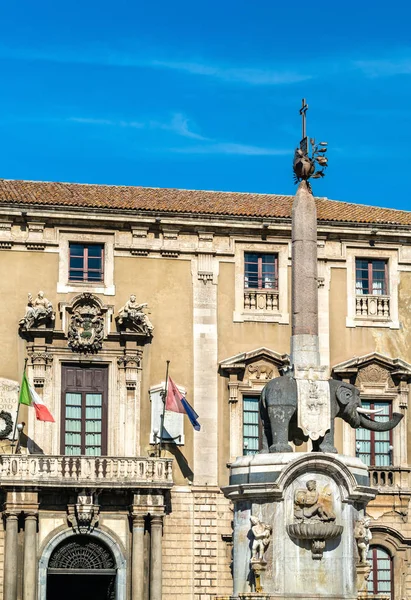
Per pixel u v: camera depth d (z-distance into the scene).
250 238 61.09
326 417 37.91
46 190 61.91
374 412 38.41
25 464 56.03
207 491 58.72
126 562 57.06
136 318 58.88
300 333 38.88
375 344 61.69
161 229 60.38
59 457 56.50
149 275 60.03
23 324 58.09
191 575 58.03
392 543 59.81
